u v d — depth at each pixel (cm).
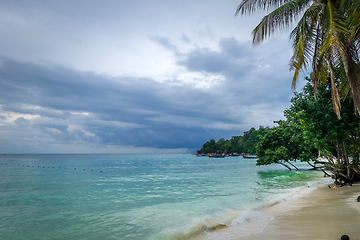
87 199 1528
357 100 950
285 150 3653
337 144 1741
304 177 2736
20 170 4806
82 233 817
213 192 1711
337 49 984
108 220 986
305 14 1168
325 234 617
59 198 1579
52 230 862
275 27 1280
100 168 5438
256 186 1994
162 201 1410
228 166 5784
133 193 1762
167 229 815
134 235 774
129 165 6838
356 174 1742
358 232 615
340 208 946
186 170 4484
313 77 1274
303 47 1199
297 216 859
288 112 2897
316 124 1650
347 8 1123
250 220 851
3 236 801
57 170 4781
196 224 821
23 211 1191
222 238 661
